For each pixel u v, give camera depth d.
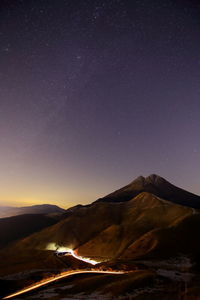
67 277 75.94
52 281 73.50
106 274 66.31
